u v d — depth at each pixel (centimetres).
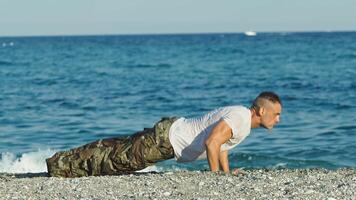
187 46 9375
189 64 4938
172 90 2933
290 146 1416
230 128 770
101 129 1741
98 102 2438
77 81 3509
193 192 693
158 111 2177
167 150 805
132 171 834
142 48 8775
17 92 2884
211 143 768
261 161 1274
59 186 748
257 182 740
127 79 3616
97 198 677
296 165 1240
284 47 8144
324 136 1541
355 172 834
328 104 2217
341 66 4316
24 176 895
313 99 2397
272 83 3197
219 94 2723
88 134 1661
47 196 693
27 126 1806
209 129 790
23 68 4719
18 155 1356
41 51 8188
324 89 2816
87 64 5153
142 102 2444
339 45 8438
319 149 1378
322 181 752
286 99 2428
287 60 5178
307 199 652
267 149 1383
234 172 805
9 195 701
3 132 1698
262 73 3903
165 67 4653
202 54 6594
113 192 706
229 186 719
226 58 5700
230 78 3581
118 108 2244
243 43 10612
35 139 1585
